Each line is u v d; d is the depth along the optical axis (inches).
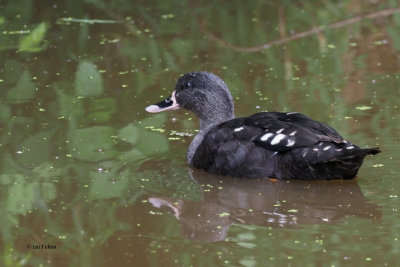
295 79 634.8
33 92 608.7
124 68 661.9
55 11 771.4
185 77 535.2
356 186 453.4
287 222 409.1
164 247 382.6
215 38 725.9
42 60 673.0
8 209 424.5
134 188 455.8
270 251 374.9
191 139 537.0
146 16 773.3
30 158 495.8
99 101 594.6
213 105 523.8
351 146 435.8
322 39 721.0
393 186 451.5
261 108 576.7
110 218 415.2
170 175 478.0
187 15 776.3
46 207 427.8
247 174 467.2
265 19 765.3
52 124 550.3
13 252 380.8
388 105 573.9
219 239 390.0
